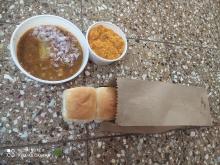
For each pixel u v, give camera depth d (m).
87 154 0.32
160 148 0.36
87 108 0.30
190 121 0.36
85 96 0.30
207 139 0.39
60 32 0.35
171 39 0.42
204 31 0.46
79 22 0.37
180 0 0.47
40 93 0.32
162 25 0.43
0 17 0.34
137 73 0.38
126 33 0.40
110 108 0.31
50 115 0.32
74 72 0.33
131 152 0.34
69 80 0.32
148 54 0.39
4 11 0.34
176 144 0.37
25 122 0.30
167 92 0.35
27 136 0.30
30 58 0.32
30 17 0.35
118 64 0.37
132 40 0.39
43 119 0.31
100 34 0.36
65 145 0.31
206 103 0.39
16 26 0.34
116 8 0.41
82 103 0.30
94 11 0.39
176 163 0.36
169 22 0.44
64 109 0.30
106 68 0.36
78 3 0.38
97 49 0.35
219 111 0.41
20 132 0.30
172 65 0.41
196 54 0.43
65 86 0.33
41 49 0.33
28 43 0.33
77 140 0.32
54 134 0.31
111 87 0.32
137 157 0.34
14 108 0.31
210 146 0.39
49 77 0.32
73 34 0.35
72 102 0.30
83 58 0.34
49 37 0.34
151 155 0.35
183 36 0.44
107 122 0.33
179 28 0.44
